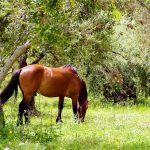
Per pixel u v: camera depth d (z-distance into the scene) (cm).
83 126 1691
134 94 3222
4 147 1009
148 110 2812
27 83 1727
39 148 1027
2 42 1650
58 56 2273
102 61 2402
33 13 981
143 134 1481
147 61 3161
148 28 1677
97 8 998
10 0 1098
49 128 1319
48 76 1816
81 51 2162
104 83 3005
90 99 3127
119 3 1117
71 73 1903
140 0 1152
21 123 1420
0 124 1223
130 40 3019
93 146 1150
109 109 2783
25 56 2289
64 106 3025
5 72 1440
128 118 2131
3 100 1656
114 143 1226
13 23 1446
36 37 1058
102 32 2244
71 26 1688
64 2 959
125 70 3142
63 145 1118
